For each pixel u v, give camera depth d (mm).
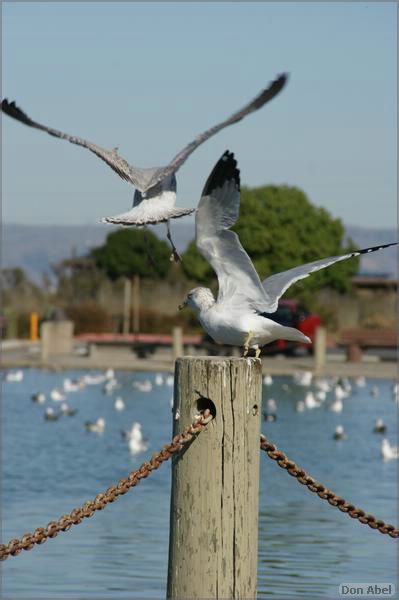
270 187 63156
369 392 45062
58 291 78625
